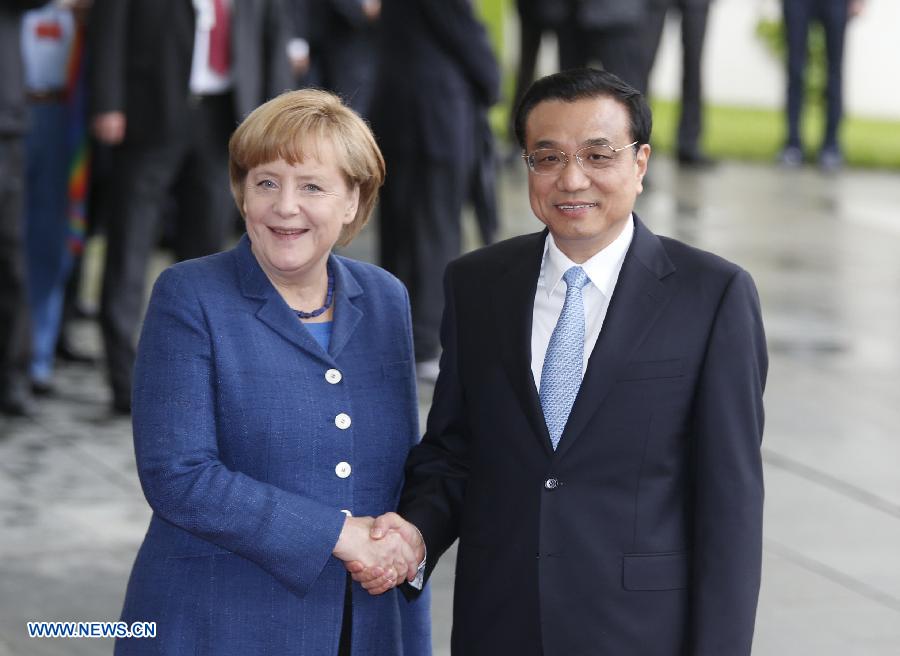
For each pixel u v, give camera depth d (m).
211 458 9.09
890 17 57.62
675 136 42.72
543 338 9.45
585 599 9.05
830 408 21.92
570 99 9.16
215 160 20.69
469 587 9.45
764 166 43.25
